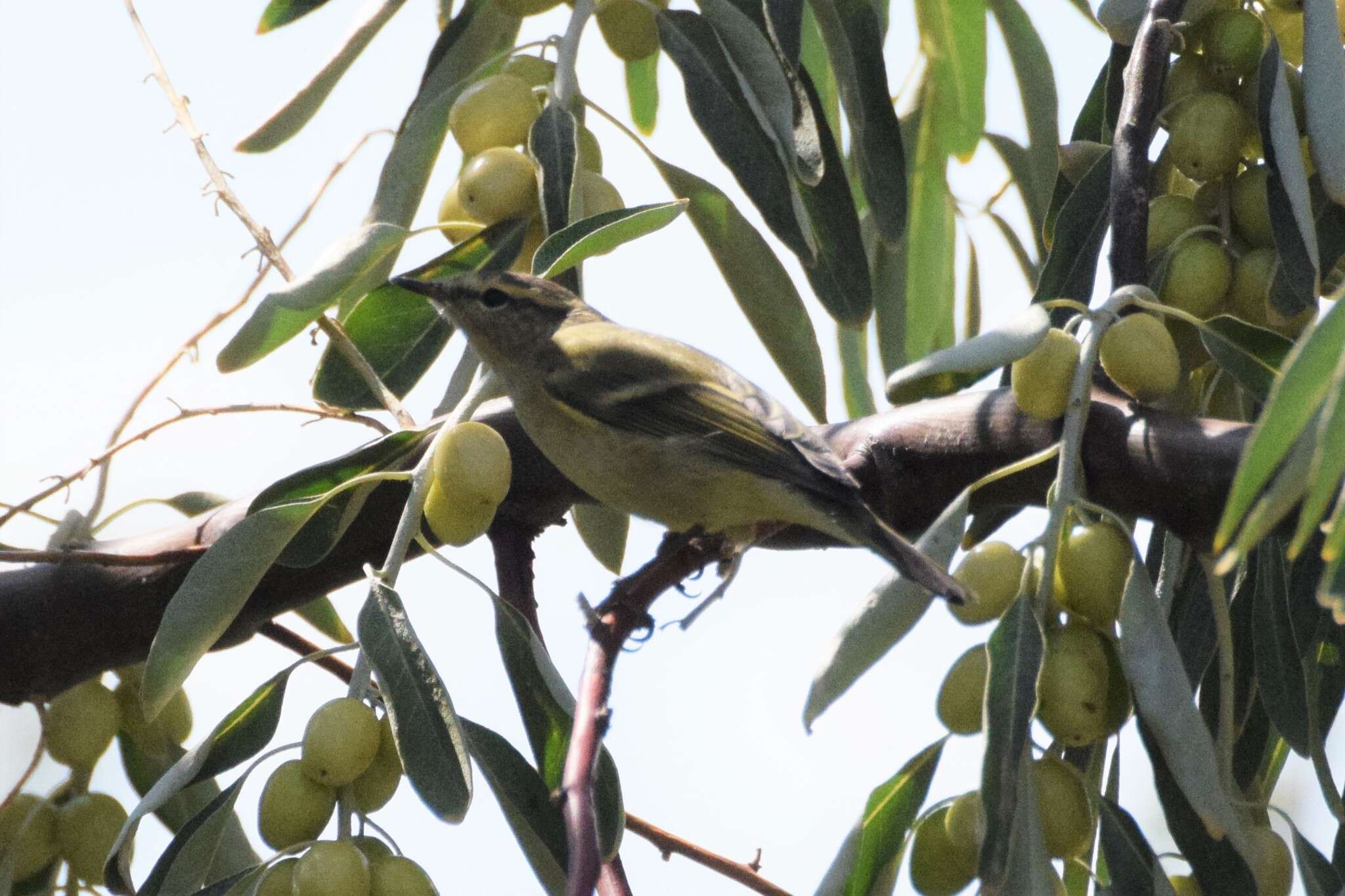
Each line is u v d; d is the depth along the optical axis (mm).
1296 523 5719
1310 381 3232
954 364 5125
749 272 7285
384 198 7141
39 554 6398
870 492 6523
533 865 5508
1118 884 5156
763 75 6801
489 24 7438
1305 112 6328
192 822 5371
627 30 7188
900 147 7402
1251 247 6652
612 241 5707
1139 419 5906
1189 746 4914
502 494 5445
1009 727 4777
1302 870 5371
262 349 6031
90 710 6438
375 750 5168
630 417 7023
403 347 7254
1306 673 6203
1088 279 6844
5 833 6168
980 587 5281
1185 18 6895
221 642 6945
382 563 6777
